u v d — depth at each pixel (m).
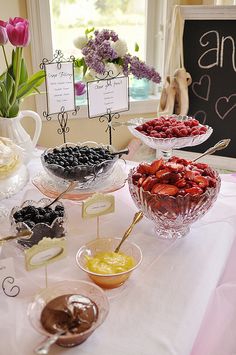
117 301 0.80
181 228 1.01
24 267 0.88
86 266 0.86
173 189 0.94
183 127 1.36
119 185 1.17
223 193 1.25
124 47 1.43
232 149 1.94
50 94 1.40
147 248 0.97
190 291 0.83
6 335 0.71
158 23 2.19
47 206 0.98
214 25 1.81
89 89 1.38
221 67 1.85
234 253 1.11
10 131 1.34
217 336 0.92
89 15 2.10
